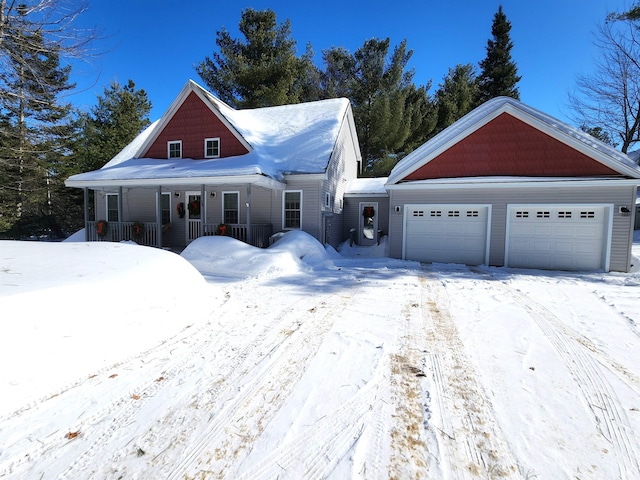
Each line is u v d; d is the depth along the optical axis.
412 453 2.04
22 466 1.91
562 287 6.86
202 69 21.89
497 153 10.44
